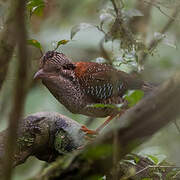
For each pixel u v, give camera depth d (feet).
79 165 19.74
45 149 30.30
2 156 23.54
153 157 26.58
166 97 18.35
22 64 16.49
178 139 36.91
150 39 38.37
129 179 27.43
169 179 26.96
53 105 48.83
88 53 50.75
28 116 29.50
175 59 38.01
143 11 43.83
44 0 29.78
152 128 18.94
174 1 30.78
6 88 31.40
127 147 19.52
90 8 55.88
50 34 52.03
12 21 23.39
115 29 31.83
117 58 30.99
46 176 20.31
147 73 36.17
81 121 49.29
